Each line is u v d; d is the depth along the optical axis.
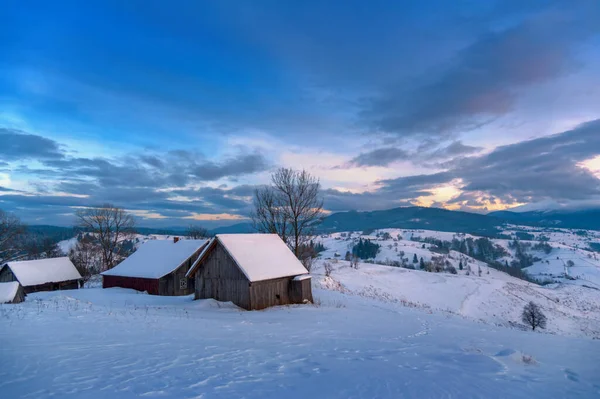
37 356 9.92
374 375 9.27
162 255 44.62
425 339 16.28
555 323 60.22
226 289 27.50
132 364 9.53
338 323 20.44
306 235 46.88
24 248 63.09
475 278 87.88
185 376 8.61
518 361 11.66
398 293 63.78
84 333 13.30
